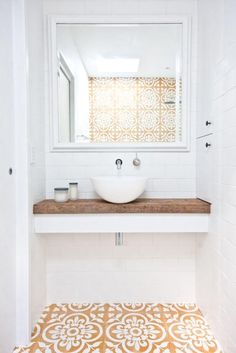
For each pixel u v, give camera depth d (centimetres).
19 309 138
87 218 146
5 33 123
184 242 178
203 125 159
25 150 135
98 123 179
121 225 146
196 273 177
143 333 146
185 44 171
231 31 119
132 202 155
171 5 172
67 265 179
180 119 177
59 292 179
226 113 126
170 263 179
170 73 177
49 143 174
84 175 177
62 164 176
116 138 179
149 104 179
